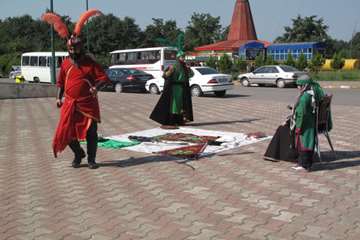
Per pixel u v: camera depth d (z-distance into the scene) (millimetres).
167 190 6137
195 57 52688
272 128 11156
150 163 7594
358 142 9211
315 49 50031
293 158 7441
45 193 6074
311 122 6969
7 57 61969
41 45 71875
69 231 4797
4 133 10680
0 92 20797
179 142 9242
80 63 6945
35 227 4918
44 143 9422
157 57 28969
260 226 4879
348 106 16312
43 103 18234
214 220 5055
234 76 37688
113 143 9117
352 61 48500
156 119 11523
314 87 6941
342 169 7148
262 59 41625
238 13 72562
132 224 4961
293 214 5219
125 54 30641
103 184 6441
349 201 5652
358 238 4566
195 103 17469
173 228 4840
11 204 5652
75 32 6957
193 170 7137
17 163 7707
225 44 58531
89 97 6988
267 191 6062
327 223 4953
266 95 22969
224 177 6730
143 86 25359
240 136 9969
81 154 7371
